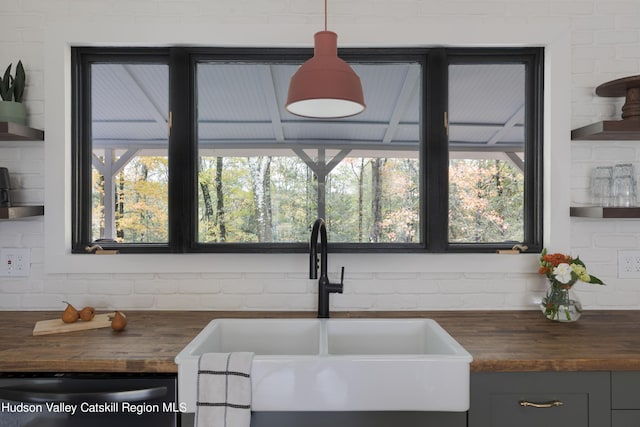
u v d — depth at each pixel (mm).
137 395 1336
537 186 2088
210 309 2033
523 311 2023
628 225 2041
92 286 2023
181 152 2051
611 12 2033
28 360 1357
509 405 1376
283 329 1795
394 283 2043
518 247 2057
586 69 2033
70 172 2041
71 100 2045
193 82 2074
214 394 1297
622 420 1388
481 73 2109
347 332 1799
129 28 1985
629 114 1863
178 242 2053
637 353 1428
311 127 2109
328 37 1456
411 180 2111
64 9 1999
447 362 1314
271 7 2016
